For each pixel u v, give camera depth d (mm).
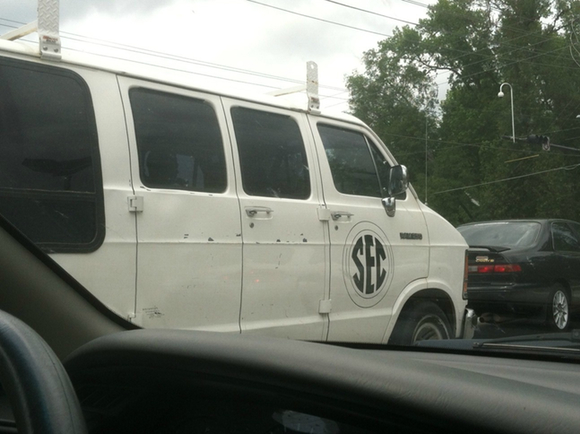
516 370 2527
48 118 3361
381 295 4781
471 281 8852
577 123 36031
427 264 5199
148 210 3578
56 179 3318
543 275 8938
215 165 3998
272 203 4191
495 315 8766
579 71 36094
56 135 3367
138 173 3613
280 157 4410
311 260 4340
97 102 3549
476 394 1150
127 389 1522
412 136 40875
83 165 3420
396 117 41375
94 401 1597
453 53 39812
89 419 1581
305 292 4277
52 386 1159
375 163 5172
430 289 5199
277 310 4105
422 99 41156
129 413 1540
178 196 3717
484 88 41969
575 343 3064
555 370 2531
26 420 1132
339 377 1211
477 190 40125
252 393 1321
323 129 4816
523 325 7867
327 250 4449
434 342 3158
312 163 4602
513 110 35188
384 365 1244
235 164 4094
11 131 3234
